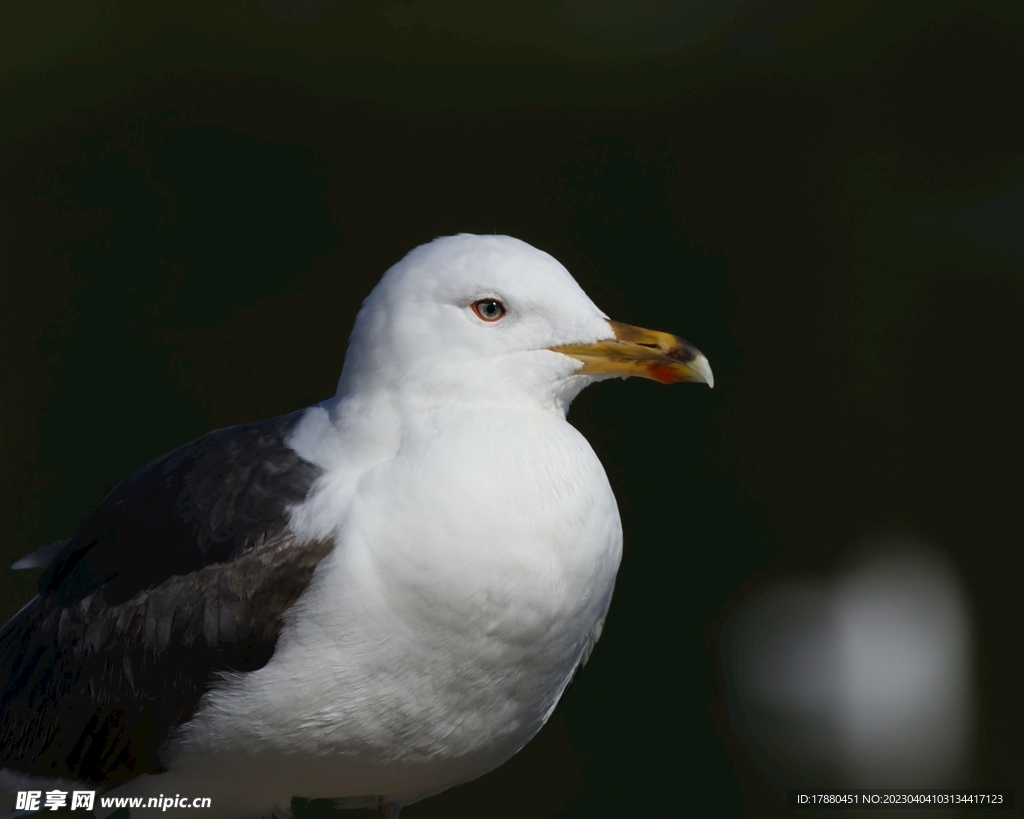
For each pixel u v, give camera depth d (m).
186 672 4.96
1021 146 13.54
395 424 5.01
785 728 11.57
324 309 13.55
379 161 13.85
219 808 5.45
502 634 4.80
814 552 12.48
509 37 13.98
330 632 4.77
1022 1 13.57
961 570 12.37
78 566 5.42
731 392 13.11
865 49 13.88
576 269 13.59
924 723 11.63
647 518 12.57
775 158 13.79
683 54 13.98
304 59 14.02
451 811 10.81
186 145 13.87
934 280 13.33
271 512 4.98
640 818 11.04
